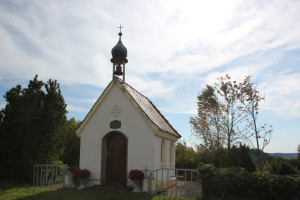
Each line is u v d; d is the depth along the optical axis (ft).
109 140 50.55
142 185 42.78
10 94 55.36
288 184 34.45
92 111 50.85
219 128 82.48
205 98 89.30
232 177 37.37
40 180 49.55
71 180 47.78
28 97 54.95
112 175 48.78
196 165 87.56
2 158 53.31
